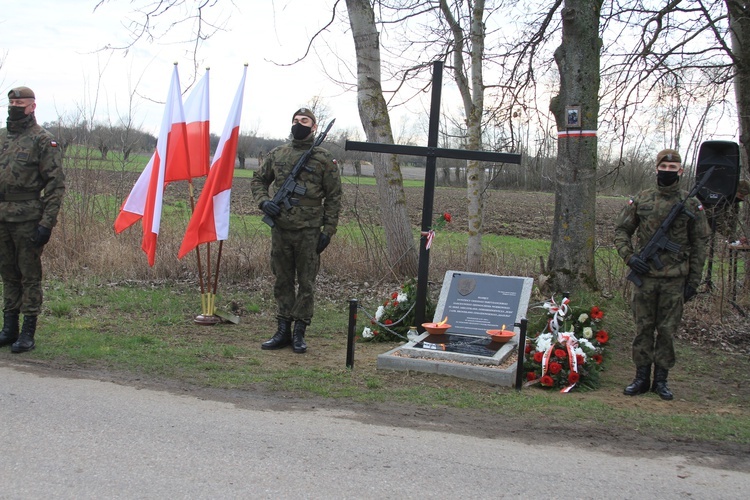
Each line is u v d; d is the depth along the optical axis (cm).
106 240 1216
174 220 1358
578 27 870
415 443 491
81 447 456
